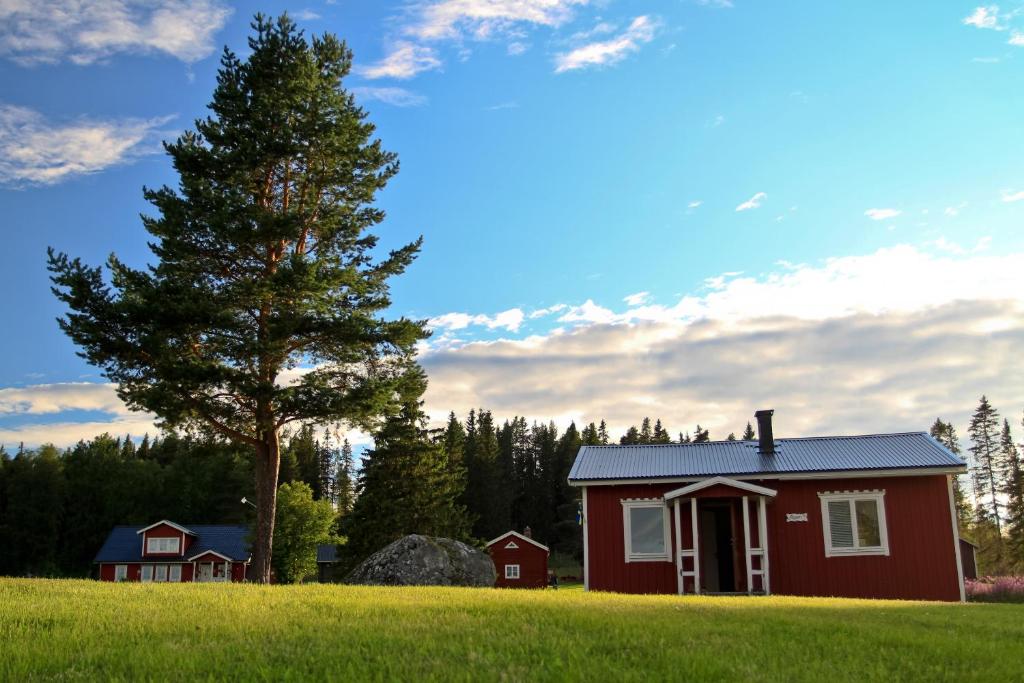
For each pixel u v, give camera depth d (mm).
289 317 24844
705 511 27672
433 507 48750
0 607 11312
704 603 14320
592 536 27203
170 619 10359
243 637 9055
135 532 63656
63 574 80688
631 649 8438
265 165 26109
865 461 26375
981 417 72062
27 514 80438
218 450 27016
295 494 60906
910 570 25219
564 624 10008
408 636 9000
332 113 26922
